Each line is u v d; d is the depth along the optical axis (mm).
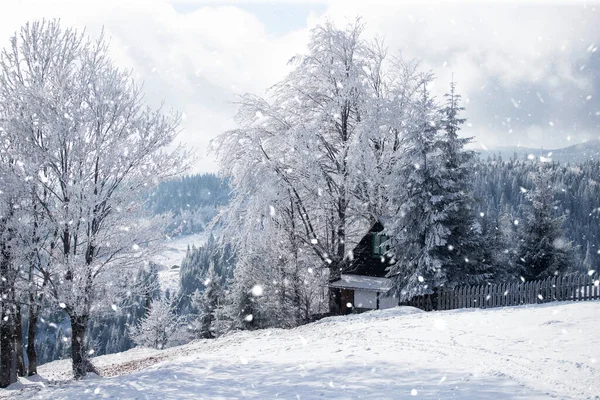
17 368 21734
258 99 32906
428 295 26781
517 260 37250
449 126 28859
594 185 138750
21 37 20578
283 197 30328
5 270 18953
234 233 32438
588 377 9422
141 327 56125
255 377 12625
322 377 11586
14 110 19609
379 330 17609
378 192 31656
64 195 19234
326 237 33250
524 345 12609
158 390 12367
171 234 20984
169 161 20828
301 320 35594
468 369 10789
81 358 19266
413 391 8289
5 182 18422
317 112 33500
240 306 44250
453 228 26859
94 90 19891
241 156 32281
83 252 19750
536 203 37969
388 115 30969
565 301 22906
